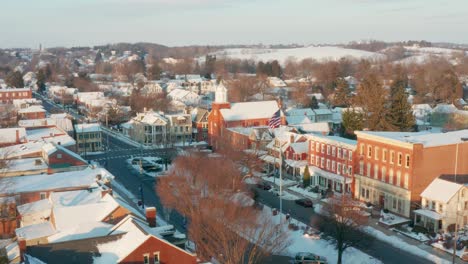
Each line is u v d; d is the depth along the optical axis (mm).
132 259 48938
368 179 90312
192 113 161375
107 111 183125
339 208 68062
